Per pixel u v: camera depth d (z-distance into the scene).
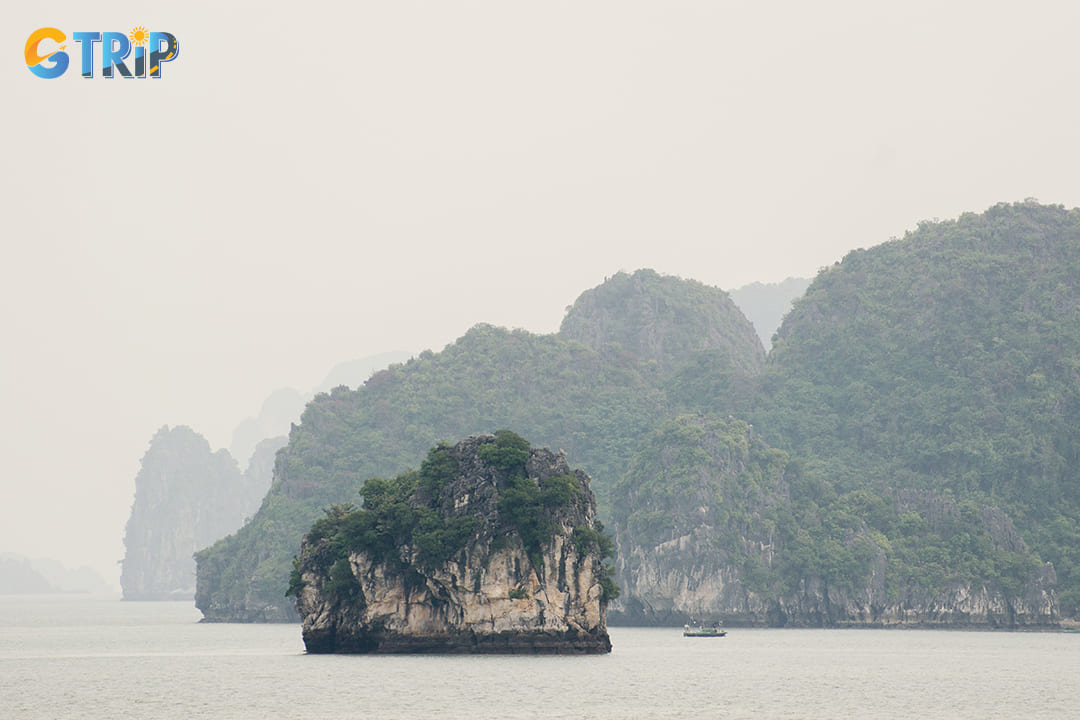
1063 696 115.75
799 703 109.06
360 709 101.50
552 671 130.50
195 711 101.50
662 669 139.12
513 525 147.25
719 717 99.69
